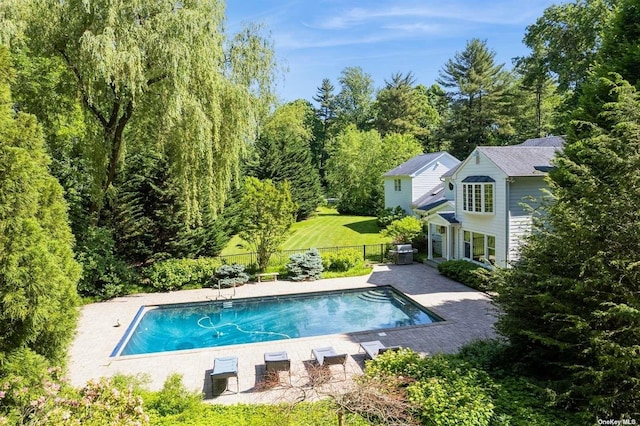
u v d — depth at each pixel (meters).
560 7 25.00
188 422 6.97
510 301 7.93
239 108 16.48
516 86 43.88
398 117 54.62
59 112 15.09
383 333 11.98
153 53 13.61
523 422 5.81
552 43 25.77
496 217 16.67
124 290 17.70
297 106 55.38
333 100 63.56
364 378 6.34
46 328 6.66
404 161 38.38
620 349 5.62
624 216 6.29
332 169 44.53
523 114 44.44
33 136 7.17
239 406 7.78
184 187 16.38
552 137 23.64
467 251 19.52
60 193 7.96
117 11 13.16
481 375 7.34
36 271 6.26
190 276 18.77
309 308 16.36
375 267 21.58
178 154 15.82
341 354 9.35
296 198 35.34
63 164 16.20
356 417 6.23
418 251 23.83
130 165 19.09
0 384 5.63
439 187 30.33
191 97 14.85
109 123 15.92
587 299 6.33
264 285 18.89
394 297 17.08
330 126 62.44
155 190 19.47
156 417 7.18
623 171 6.39
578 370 6.58
